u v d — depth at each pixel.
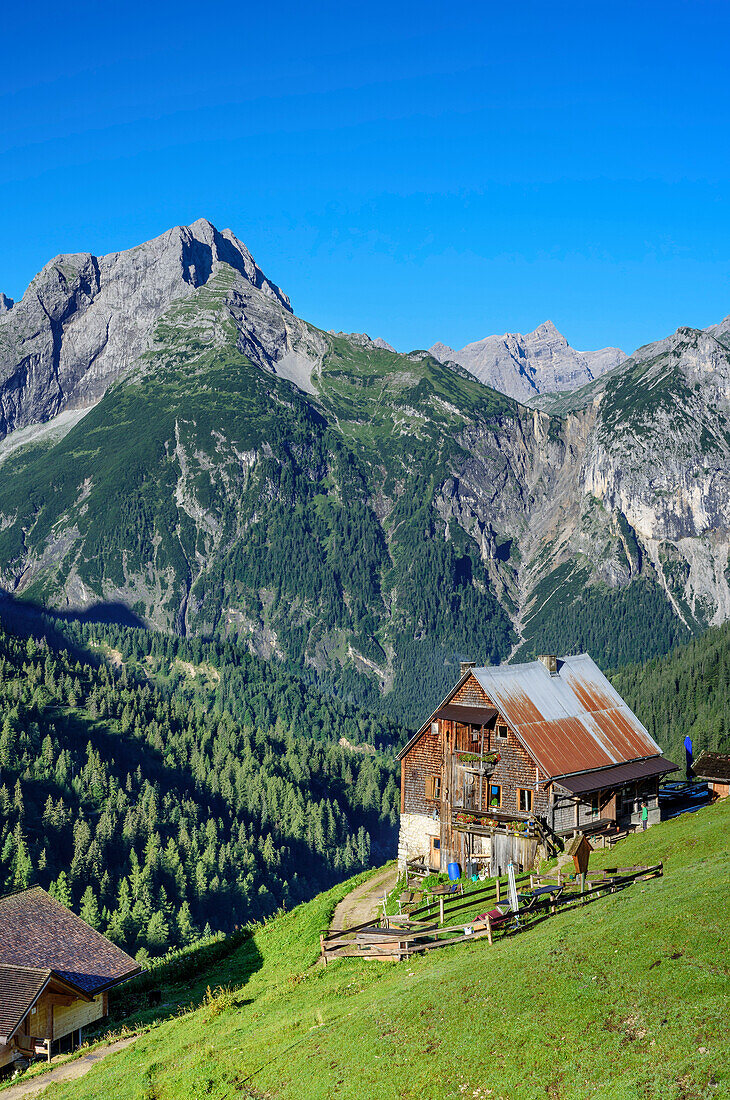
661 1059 23.30
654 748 68.56
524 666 68.75
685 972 26.91
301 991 40.31
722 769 73.25
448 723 66.06
